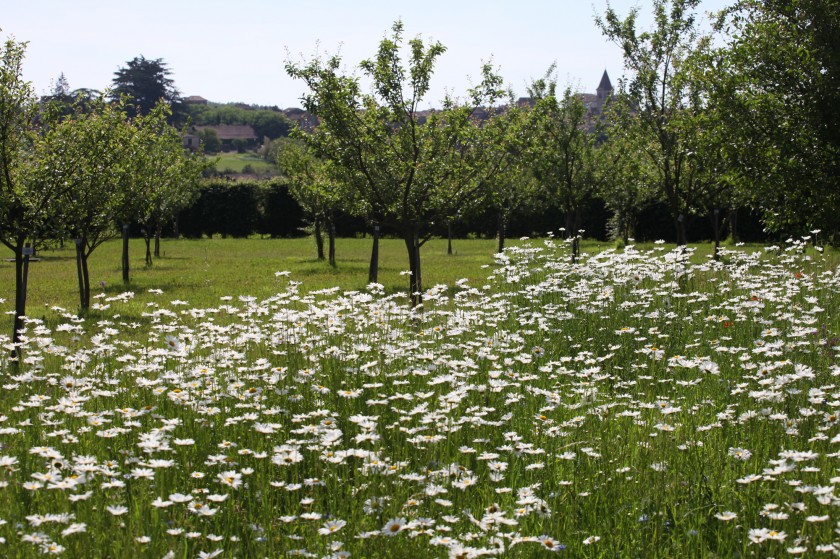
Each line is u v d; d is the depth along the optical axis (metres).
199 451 5.47
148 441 4.83
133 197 18.11
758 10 13.98
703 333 9.52
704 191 20.19
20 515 4.32
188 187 36.91
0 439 5.62
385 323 9.30
